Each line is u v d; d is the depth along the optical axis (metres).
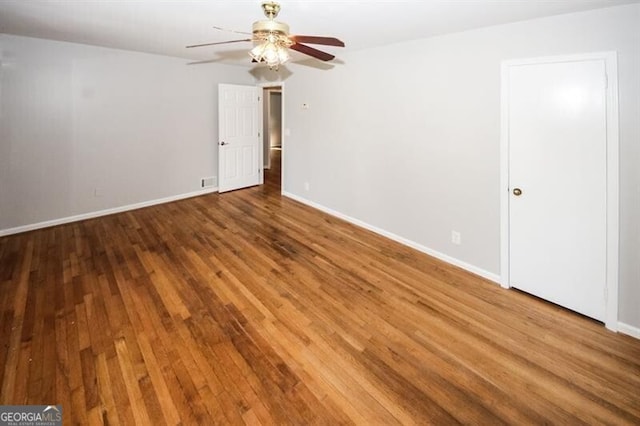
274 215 5.04
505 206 2.92
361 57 4.16
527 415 1.72
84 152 4.65
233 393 1.84
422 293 2.89
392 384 1.91
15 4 2.74
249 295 2.83
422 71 3.45
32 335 2.28
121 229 4.37
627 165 2.25
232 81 6.20
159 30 3.46
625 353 2.16
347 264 3.44
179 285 2.97
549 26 2.49
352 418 1.70
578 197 2.48
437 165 3.45
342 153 4.71
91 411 1.71
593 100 2.33
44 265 3.32
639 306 2.29
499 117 2.86
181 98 5.55
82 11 2.87
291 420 1.68
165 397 1.80
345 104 4.52
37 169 4.30
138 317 2.50
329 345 2.23
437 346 2.23
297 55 4.62
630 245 2.29
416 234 3.80
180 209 5.27
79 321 2.44
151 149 5.32
